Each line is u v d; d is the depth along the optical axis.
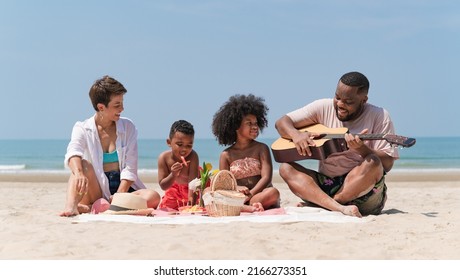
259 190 7.37
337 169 7.23
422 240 5.73
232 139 7.64
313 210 7.00
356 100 6.98
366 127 7.16
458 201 10.56
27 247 5.54
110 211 7.01
